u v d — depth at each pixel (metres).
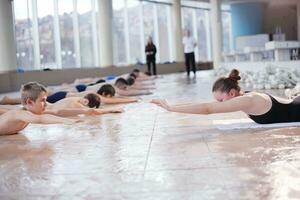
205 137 3.48
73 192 2.17
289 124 3.88
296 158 2.61
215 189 2.08
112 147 3.28
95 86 8.30
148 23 23.75
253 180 2.19
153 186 2.19
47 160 2.93
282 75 9.02
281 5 30.03
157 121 4.63
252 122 4.11
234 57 18.70
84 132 4.12
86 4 18.95
